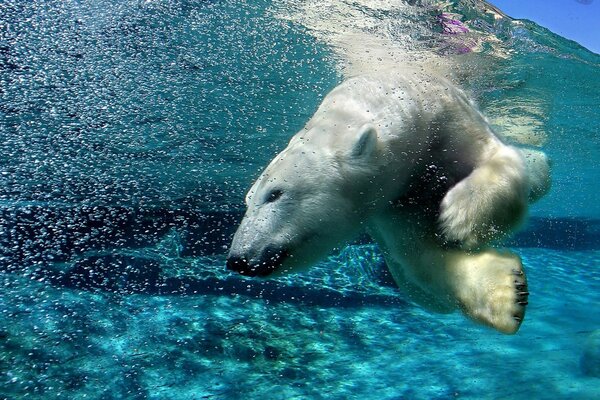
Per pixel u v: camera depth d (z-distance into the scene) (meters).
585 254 11.25
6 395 3.32
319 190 2.50
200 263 6.59
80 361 3.92
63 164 6.38
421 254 2.66
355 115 2.76
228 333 4.87
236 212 7.98
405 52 5.52
